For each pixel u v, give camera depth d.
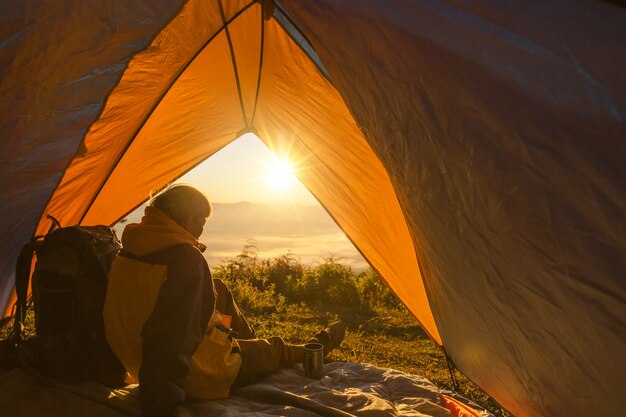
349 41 2.08
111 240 2.82
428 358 5.51
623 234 1.61
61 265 2.58
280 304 7.63
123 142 3.89
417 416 2.74
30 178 2.84
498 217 1.93
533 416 2.60
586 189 1.65
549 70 1.65
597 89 1.58
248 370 2.98
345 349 5.58
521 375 2.40
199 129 4.58
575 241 1.73
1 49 2.14
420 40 1.85
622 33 1.55
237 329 3.38
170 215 2.62
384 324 7.16
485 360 2.72
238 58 3.86
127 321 2.47
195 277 2.40
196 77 3.86
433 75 1.89
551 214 1.76
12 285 3.48
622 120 1.54
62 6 2.15
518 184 1.82
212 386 2.69
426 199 2.24
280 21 3.13
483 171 1.90
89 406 2.46
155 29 2.41
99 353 2.64
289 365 3.34
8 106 2.37
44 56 2.27
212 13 3.23
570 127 1.63
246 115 4.75
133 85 3.38
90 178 3.77
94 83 2.55
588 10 1.60
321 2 2.04
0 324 3.60
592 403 2.02
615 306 1.70
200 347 2.65
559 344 2.00
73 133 2.76
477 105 1.82
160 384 2.20
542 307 1.96
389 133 2.25
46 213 3.47
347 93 2.37
